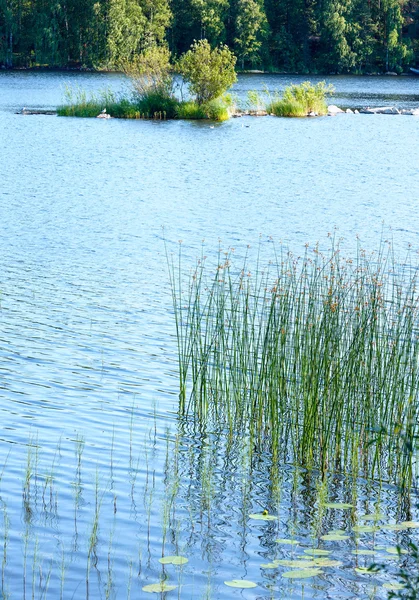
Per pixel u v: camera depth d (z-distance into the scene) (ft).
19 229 68.03
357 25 372.99
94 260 57.62
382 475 27.43
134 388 34.30
